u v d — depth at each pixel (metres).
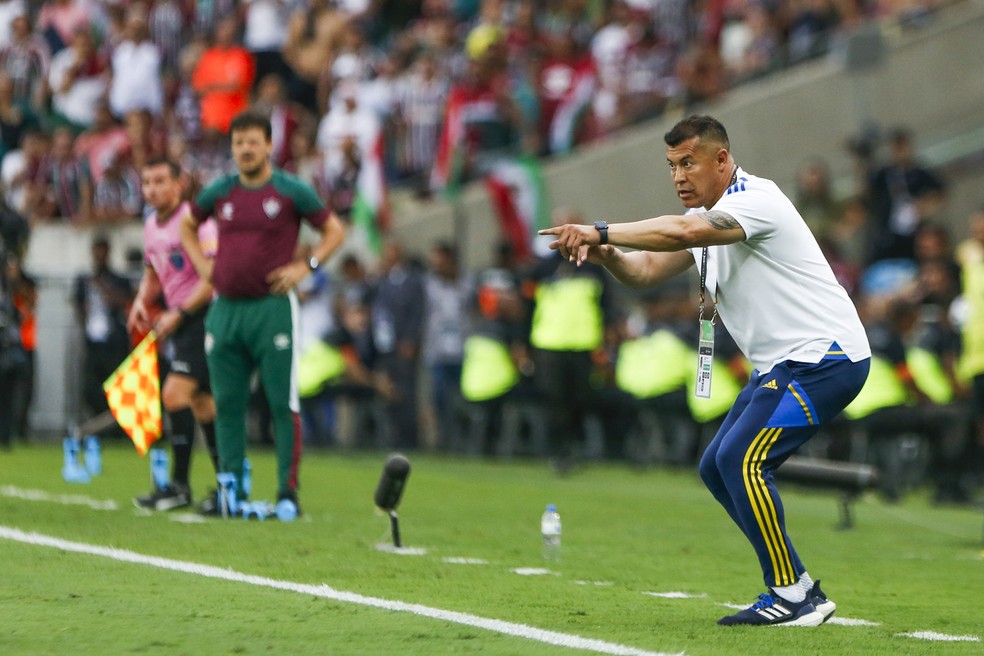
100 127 63.59
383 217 65.69
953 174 69.56
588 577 26.55
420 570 26.45
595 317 52.78
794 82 68.62
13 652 18.45
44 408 56.91
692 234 20.70
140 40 68.31
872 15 74.50
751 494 21.23
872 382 48.91
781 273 21.52
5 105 67.75
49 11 72.38
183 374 35.22
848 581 27.62
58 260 61.41
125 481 42.19
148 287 35.84
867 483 36.62
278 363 33.06
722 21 73.25
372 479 47.09
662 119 68.69
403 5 80.38
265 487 42.84
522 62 69.12
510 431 60.16
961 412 47.19
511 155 67.38
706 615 22.39
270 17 69.88
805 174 62.44
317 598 22.91
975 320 44.84
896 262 59.53
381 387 61.38
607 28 71.88
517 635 20.16
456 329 62.56
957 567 30.14
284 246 32.81
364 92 68.31
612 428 59.31
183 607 21.83
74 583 23.83
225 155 65.38
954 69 70.81
